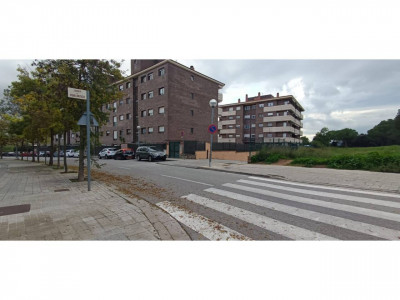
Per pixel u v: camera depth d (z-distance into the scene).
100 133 8.02
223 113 50.88
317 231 3.29
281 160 13.36
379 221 3.65
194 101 28.22
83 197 5.23
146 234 3.18
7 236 3.07
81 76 7.60
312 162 11.30
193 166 12.70
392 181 6.89
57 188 6.38
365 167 9.36
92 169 12.04
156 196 5.41
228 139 49.75
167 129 24.75
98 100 7.66
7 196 5.35
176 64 25.39
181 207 4.47
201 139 29.20
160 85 25.72
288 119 41.16
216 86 31.88
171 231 3.29
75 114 7.66
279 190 6.07
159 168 12.33
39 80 7.79
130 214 3.96
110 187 6.53
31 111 11.27
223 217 3.88
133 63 31.09
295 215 3.96
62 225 3.44
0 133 21.97
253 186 6.65
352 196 5.34
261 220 3.73
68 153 33.47
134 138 30.39
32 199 5.04
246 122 48.53
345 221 3.66
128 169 11.86
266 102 45.16
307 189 6.18
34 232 3.20
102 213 4.01
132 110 30.47
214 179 8.04
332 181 7.17
